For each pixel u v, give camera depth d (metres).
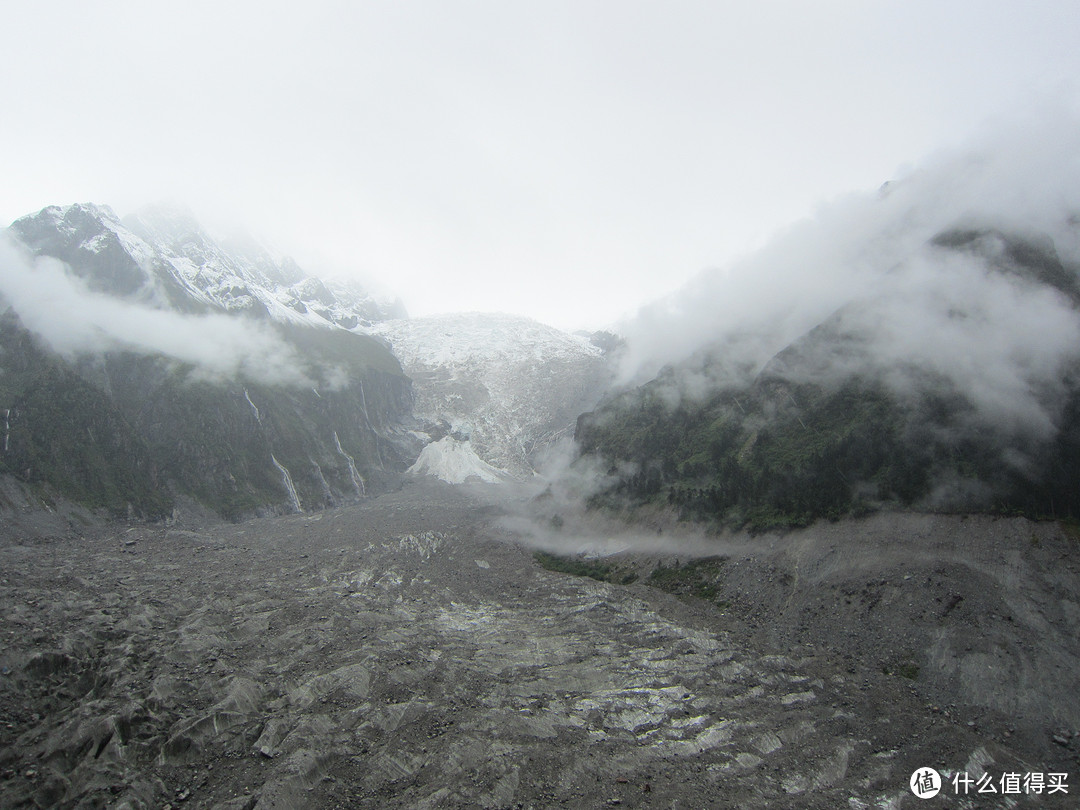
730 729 37.44
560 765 33.16
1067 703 37.72
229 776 32.06
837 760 34.44
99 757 32.81
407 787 31.30
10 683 38.97
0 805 29.23
